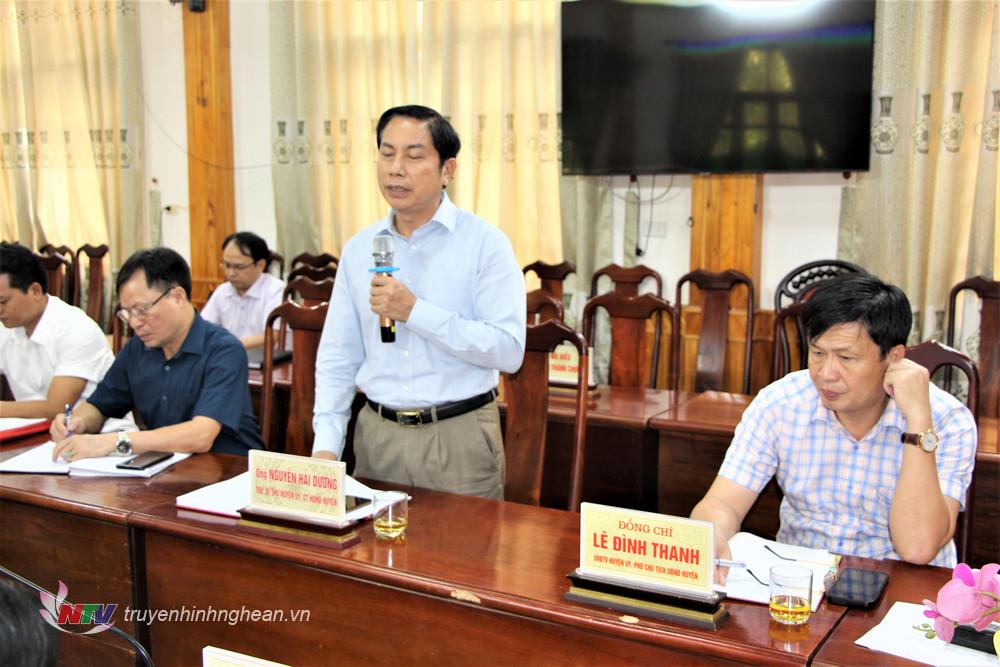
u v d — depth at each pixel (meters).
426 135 1.90
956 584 1.07
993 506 2.33
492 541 1.51
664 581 1.24
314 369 2.56
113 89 5.62
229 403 2.16
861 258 3.85
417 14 4.68
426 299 2.00
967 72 3.53
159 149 5.66
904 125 3.69
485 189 4.62
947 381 3.54
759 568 1.39
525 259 4.55
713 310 3.70
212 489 1.74
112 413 2.36
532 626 1.28
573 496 2.10
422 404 1.99
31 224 6.12
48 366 2.59
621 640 1.22
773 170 3.88
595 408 2.83
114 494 1.75
